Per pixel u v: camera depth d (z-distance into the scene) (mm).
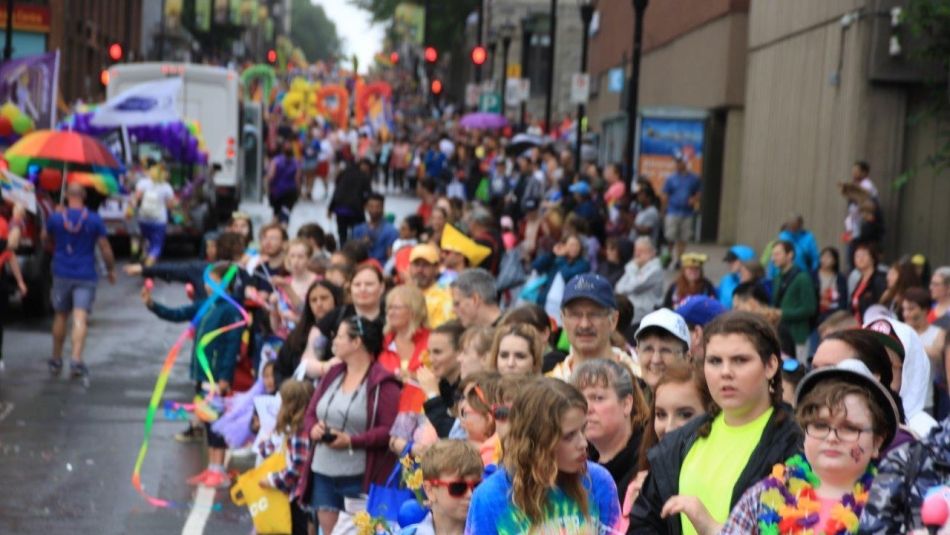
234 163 79562
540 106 160000
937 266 49000
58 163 47906
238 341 28281
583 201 53500
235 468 27312
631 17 97250
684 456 12133
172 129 66250
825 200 53156
